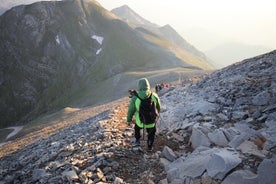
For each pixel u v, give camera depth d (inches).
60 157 468.4
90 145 466.3
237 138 352.2
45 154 575.2
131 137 466.9
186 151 385.4
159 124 514.3
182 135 434.0
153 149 402.3
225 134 374.3
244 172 272.7
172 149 396.8
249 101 491.5
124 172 346.0
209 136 381.1
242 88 576.1
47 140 993.5
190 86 926.4
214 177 282.8
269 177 258.2
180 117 519.2
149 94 365.7
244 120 419.8
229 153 310.2
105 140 471.5
